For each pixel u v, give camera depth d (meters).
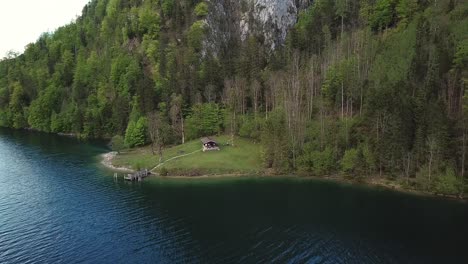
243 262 71.69
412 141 115.12
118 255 74.56
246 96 167.88
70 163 146.75
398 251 75.25
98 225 88.50
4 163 145.50
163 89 185.12
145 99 179.38
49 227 87.50
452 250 75.38
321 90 152.62
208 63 190.25
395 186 113.50
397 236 81.69
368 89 132.50
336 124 132.25
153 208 99.12
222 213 95.19
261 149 138.75
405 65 136.88
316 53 183.00
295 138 132.88
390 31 165.00
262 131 142.25
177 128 166.75
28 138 199.75
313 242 79.44
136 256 74.12
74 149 171.88
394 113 116.44
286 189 113.81
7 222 90.31
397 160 115.38
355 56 154.25
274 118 144.12
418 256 73.25
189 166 132.62
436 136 107.88
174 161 138.00
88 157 156.62
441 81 125.06
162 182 122.38
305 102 151.38
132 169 138.00
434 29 145.38
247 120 157.00
